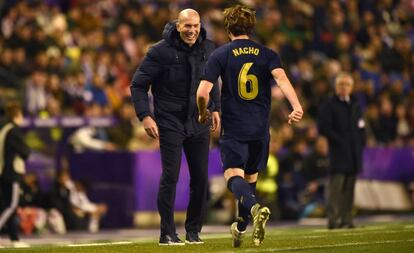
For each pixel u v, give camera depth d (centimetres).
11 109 4122
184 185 5291
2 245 3894
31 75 6072
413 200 6041
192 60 3020
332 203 4366
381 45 8250
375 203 5825
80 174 5372
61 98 6109
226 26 2712
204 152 3058
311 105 6950
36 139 5347
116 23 7244
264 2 7988
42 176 5309
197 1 7488
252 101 2664
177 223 5284
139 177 5272
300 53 7562
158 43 3031
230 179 2647
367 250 2780
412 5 9106
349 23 8312
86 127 5497
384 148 5928
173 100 3023
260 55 2667
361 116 4444
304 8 8188
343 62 7656
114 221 5331
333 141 4381
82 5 7369
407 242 3017
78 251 2883
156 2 7594
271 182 5509
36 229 5016
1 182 4094
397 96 7300
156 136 3014
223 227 5153
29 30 6512
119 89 6488
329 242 3073
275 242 3072
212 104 3055
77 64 6338
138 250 2836
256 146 2680
